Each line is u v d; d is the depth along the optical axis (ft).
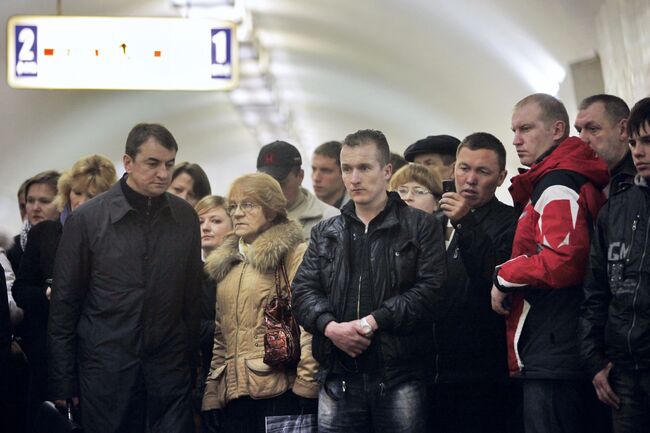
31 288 48.34
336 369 39.86
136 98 127.34
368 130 40.86
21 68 73.51
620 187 38.32
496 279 39.19
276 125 162.91
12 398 47.88
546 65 89.56
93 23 73.82
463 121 123.24
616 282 36.86
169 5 99.96
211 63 74.74
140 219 43.29
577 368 38.96
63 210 50.57
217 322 44.47
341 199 60.85
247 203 44.04
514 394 43.29
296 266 43.32
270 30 117.70
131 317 42.68
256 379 42.60
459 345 42.73
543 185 39.45
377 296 39.68
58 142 119.03
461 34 95.86
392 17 99.19
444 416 42.96
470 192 43.62
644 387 36.29
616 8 69.77
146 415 42.88
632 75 67.36
